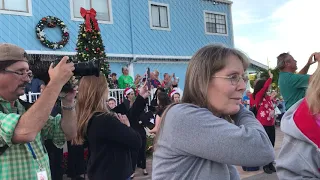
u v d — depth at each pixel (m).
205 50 1.74
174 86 12.77
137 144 3.19
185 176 1.62
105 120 3.11
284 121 2.04
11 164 2.16
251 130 1.61
